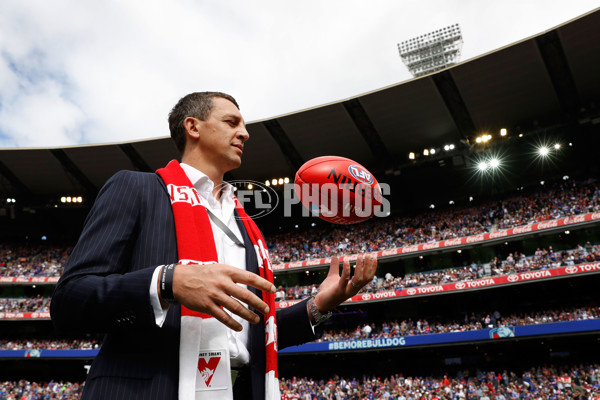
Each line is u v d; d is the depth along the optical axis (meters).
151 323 1.31
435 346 28.97
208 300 1.29
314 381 32.78
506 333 27.22
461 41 46.19
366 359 33.16
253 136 36.12
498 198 37.59
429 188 39.38
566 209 31.67
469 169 36.91
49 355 34.00
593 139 32.88
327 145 36.94
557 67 29.47
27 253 43.28
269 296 1.98
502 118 33.16
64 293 1.37
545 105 31.78
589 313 26.81
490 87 31.09
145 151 37.81
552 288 31.05
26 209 42.34
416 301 34.28
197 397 1.45
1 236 45.41
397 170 37.28
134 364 1.41
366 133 35.75
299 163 38.44
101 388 1.37
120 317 1.33
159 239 1.60
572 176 35.50
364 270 2.06
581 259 27.39
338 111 34.03
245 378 1.74
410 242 35.91
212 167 2.01
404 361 32.38
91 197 42.25
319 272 38.94
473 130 34.34
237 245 1.97
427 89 31.84
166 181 1.79
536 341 28.89
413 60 47.59
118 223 1.54
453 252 35.34
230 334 1.69
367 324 34.09
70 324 1.37
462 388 26.14
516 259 32.22
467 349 30.95
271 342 1.86
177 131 2.11
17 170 39.53
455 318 32.47
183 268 1.34
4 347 35.25
